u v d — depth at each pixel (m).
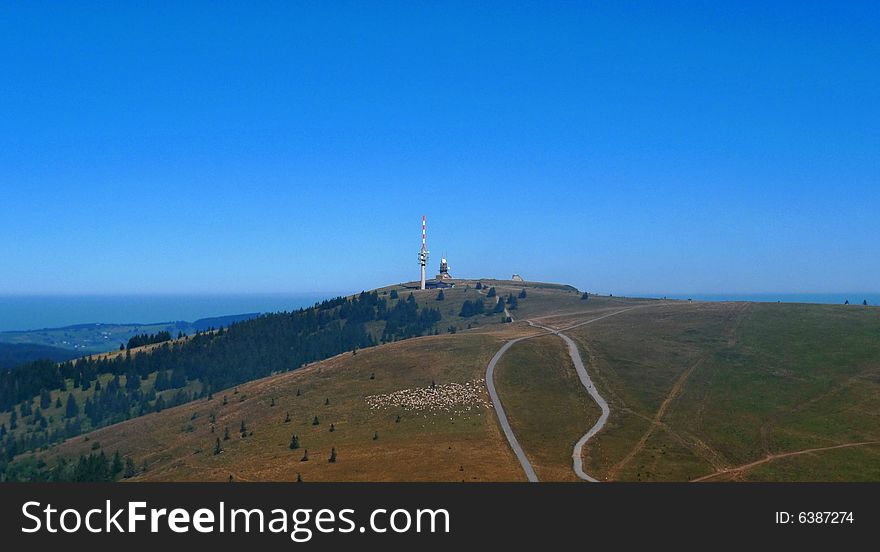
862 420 134.75
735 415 140.50
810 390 153.38
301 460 125.31
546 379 168.50
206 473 126.94
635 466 112.62
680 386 160.12
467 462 113.62
